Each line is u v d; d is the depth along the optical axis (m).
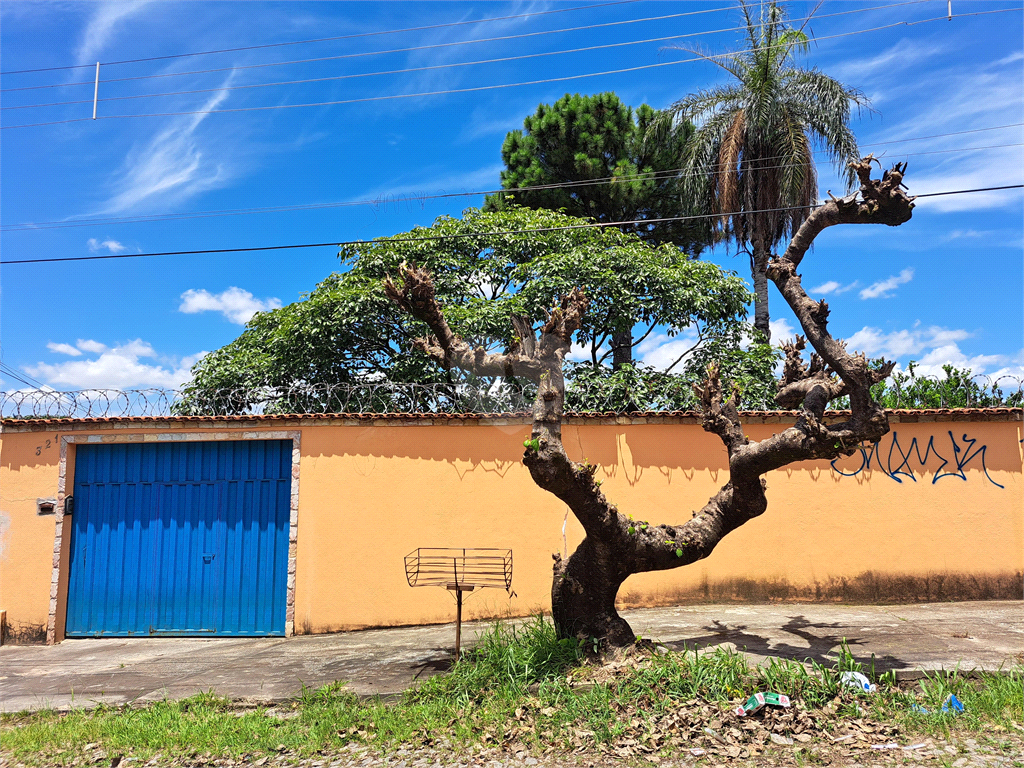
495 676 5.47
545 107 18.33
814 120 14.51
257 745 4.68
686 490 8.25
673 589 8.13
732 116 15.01
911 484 8.20
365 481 8.37
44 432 8.61
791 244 5.78
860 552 8.10
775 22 14.58
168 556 8.48
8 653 7.74
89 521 8.57
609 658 5.56
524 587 8.15
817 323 5.47
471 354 5.87
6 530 8.42
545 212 14.91
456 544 8.23
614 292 12.17
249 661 6.91
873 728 4.44
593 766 4.15
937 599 7.96
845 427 5.27
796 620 7.09
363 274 13.70
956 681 5.00
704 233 15.93
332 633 8.07
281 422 8.47
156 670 6.73
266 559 8.38
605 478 8.27
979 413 8.12
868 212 5.39
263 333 14.04
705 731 4.46
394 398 9.28
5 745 4.92
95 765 4.57
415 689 5.54
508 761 4.27
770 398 10.52
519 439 8.41
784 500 8.25
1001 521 8.06
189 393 9.41
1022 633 6.38
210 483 8.59
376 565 8.21
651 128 16.23
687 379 10.45
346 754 4.51
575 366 11.59
